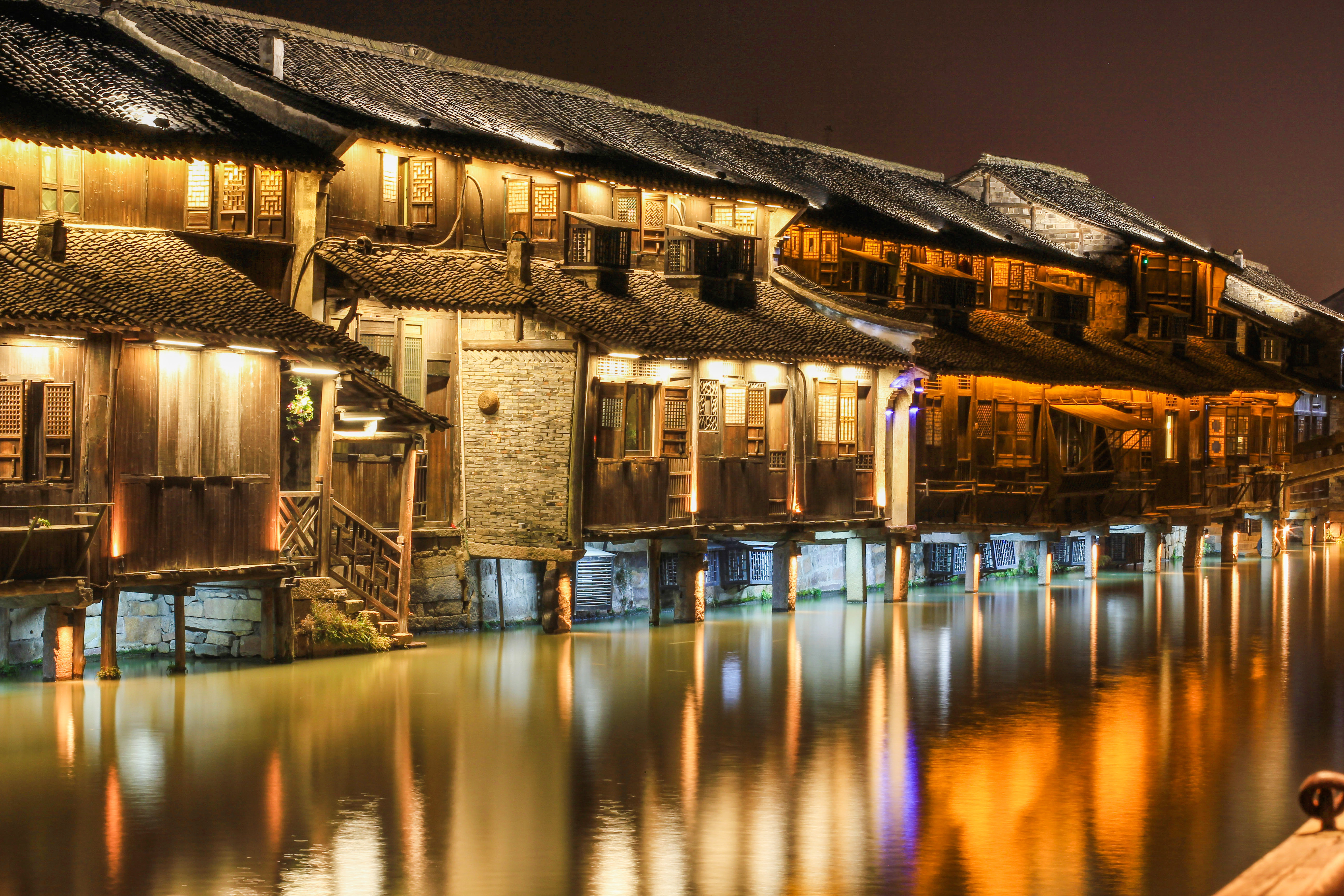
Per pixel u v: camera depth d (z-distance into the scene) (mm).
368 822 15094
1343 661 26781
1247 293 57188
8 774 16469
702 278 31719
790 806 16125
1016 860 14297
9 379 19516
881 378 34156
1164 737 19953
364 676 22656
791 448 31438
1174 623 32062
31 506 19609
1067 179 55125
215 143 23359
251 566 22453
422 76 32031
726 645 27188
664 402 28656
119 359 20391
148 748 17703
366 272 25031
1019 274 44344
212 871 13414
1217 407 48719
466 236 28562
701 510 29531
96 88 23812
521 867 13789
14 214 22562
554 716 20422
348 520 25500
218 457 21953
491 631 28109
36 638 21969
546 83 36344
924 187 47594
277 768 17094
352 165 26688
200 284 22516
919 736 19750
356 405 24656
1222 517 47531
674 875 13680
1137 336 48500
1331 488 58719
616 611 30625
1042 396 40000
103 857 13766
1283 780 17609
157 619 24031
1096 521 41469
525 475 26891
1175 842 14984
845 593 36781
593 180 30469
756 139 42781
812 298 34719
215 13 29641
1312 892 6098
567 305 27172
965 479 37875
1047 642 28719
